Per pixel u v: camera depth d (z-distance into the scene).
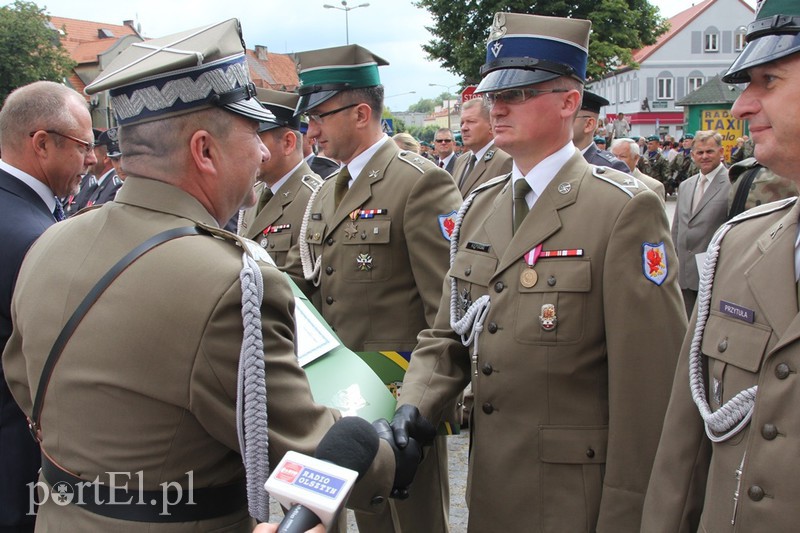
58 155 2.82
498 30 2.23
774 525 1.38
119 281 1.46
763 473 1.40
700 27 44.59
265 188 4.12
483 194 2.49
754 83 1.44
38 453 2.44
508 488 2.15
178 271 1.44
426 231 2.99
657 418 1.97
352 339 3.15
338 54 3.14
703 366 1.66
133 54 1.67
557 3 22.34
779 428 1.40
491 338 2.19
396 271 3.08
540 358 2.08
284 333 1.57
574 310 2.05
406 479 1.90
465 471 4.14
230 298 1.42
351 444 1.34
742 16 44.34
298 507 1.16
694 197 5.82
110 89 1.59
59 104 2.81
